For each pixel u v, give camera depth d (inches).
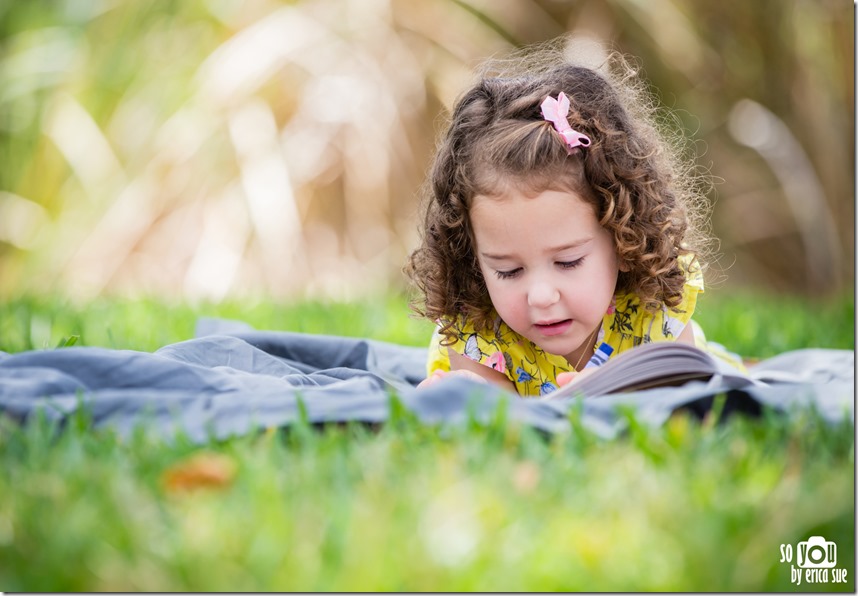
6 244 240.2
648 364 80.0
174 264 229.6
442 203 103.3
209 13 242.4
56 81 241.3
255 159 232.8
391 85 244.2
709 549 53.1
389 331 162.2
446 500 56.0
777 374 109.0
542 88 100.2
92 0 244.8
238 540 52.9
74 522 54.7
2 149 243.9
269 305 185.3
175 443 67.4
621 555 52.9
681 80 265.3
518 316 94.1
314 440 66.6
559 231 91.4
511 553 52.5
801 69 266.8
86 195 234.8
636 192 99.2
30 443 66.7
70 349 81.8
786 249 271.0
